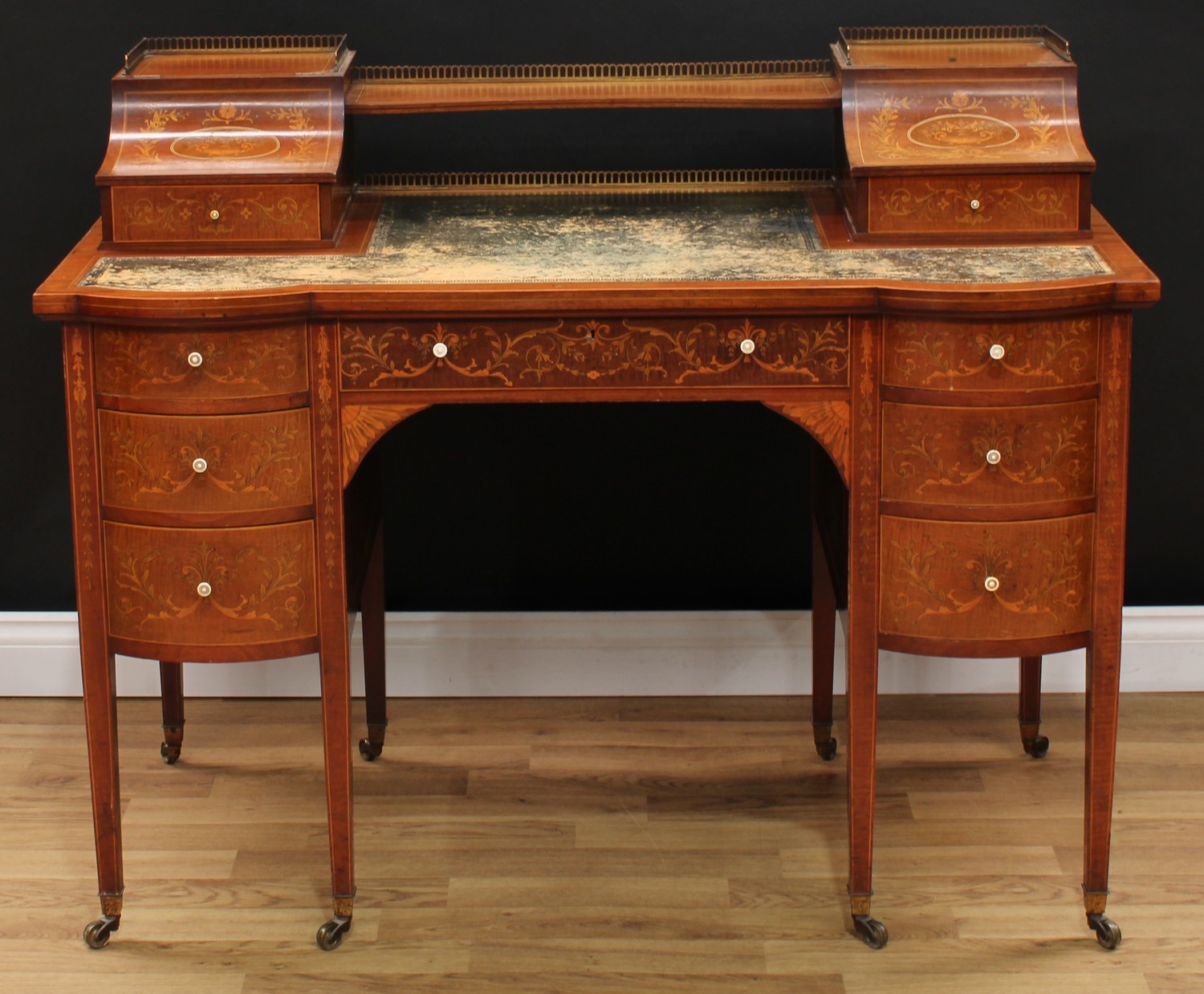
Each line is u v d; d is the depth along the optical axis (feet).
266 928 7.94
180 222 7.73
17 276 9.51
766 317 7.05
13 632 10.09
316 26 9.14
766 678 10.18
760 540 9.97
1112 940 7.68
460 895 8.18
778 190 8.60
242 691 10.23
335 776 7.66
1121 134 9.29
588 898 8.15
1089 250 7.47
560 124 9.26
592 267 7.28
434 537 9.95
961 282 6.93
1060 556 7.27
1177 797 8.94
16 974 7.59
